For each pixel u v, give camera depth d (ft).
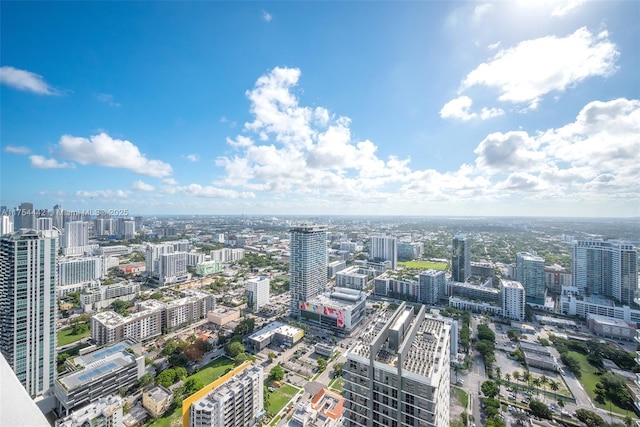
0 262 426.92
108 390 442.50
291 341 626.23
